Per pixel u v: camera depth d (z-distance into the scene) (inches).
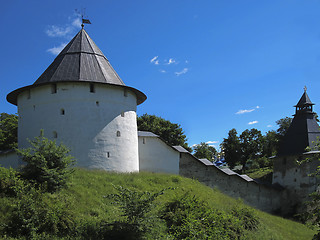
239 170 2450.8
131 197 567.2
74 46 1077.8
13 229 497.4
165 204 697.0
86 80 951.0
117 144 973.8
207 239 602.5
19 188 572.4
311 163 1416.1
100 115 959.0
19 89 979.3
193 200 712.4
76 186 714.8
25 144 964.0
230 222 725.9
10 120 1437.0
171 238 576.7
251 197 1382.9
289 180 1492.4
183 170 1245.1
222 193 1230.3
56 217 514.6
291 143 1520.7
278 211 1466.5
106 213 635.5
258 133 2353.6
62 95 939.3
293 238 895.1
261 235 778.8
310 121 1518.2
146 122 2033.7
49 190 650.8
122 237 526.3
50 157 689.6
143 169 1168.2
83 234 526.3
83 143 922.7
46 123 935.7
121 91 1017.5
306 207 1384.1
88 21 1170.6
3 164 1002.7
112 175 887.1
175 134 2041.1
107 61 1114.7
